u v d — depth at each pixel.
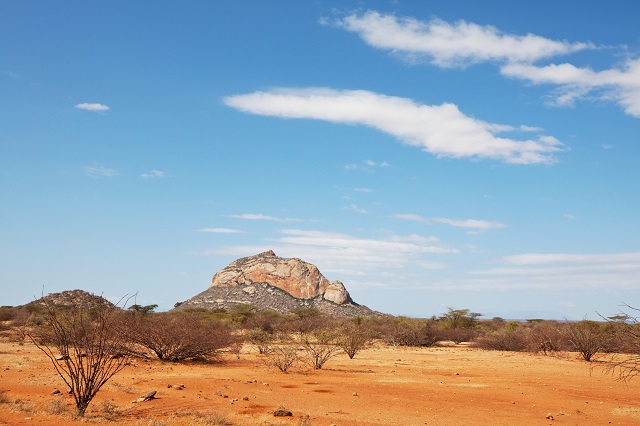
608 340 31.02
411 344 49.81
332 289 162.88
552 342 36.59
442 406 15.24
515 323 71.75
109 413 12.34
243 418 12.47
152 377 18.98
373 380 20.69
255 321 63.81
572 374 24.25
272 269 166.38
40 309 51.78
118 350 23.55
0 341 35.66
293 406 14.35
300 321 64.88
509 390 18.69
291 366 24.98
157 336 25.00
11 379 16.88
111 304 14.25
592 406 15.78
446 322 74.25
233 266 176.88
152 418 11.96
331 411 13.87
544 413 14.51
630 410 14.80
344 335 32.44
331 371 23.75
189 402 14.16
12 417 11.30
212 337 26.14
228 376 20.45
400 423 12.67
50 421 11.14
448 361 30.62
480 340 45.22
